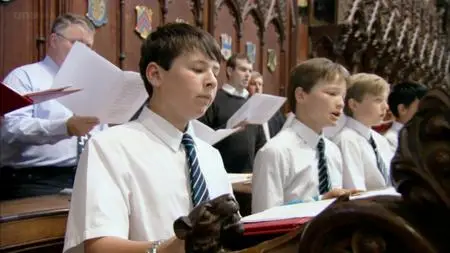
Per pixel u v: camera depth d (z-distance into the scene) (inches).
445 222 21.4
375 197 23.8
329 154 121.3
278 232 38.3
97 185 62.6
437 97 22.1
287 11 309.6
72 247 60.3
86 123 112.8
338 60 334.0
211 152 79.1
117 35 207.2
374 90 143.8
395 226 21.5
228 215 31.4
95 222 59.8
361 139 143.8
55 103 145.5
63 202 106.0
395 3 371.2
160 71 70.7
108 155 65.8
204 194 69.9
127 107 109.0
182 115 70.6
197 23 246.4
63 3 181.9
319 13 335.6
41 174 144.9
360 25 335.0
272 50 298.7
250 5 279.0
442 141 21.5
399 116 175.5
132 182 65.8
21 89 143.1
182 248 45.8
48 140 128.3
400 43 385.1
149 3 220.5
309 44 329.4
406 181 22.0
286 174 108.7
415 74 431.8
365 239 22.4
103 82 106.0
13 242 90.5
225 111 203.5
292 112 123.8
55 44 146.5
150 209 66.2
